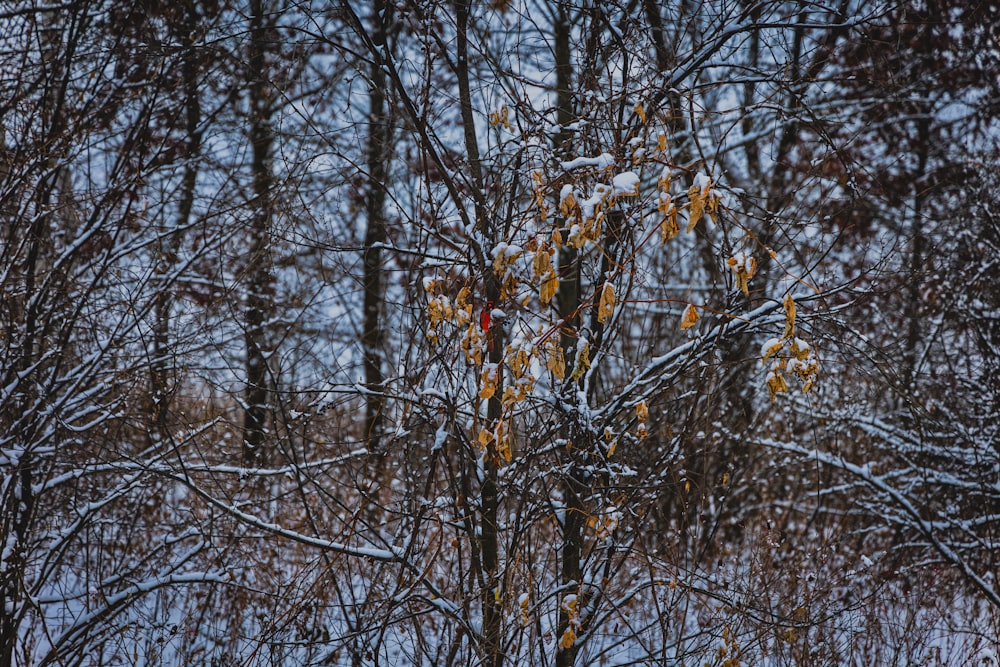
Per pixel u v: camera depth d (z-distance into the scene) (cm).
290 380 709
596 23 525
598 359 542
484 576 524
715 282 557
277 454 673
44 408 605
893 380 640
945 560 730
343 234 685
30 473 614
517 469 525
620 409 547
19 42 661
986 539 796
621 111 521
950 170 1027
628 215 479
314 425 636
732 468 621
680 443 555
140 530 704
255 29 563
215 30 657
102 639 618
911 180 1137
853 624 655
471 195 537
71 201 662
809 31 598
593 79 528
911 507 712
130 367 619
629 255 480
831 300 650
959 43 1126
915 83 1061
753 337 671
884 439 838
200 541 718
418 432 585
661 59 598
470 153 535
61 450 612
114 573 636
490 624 511
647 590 651
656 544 671
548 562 545
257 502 575
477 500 532
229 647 616
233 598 646
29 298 641
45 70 628
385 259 717
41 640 651
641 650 629
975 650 671
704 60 538
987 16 1088
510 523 549
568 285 714
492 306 487
